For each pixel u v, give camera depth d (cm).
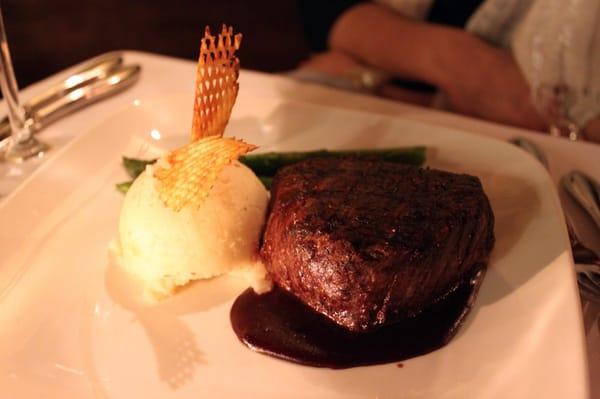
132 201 24
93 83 38
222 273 24
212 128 25
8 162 32
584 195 27
